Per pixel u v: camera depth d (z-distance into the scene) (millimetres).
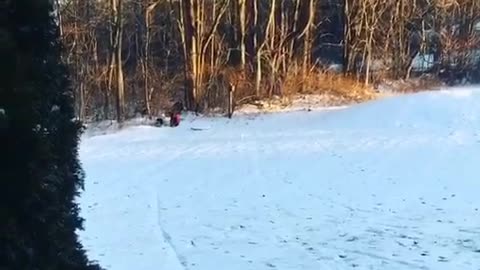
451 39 46812
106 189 14367
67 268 3453
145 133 28312
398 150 20297
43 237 3217
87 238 9578
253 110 35281
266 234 10375
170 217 11508
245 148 22266
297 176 16281
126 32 41938
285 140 24250
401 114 27953
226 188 14695
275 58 38312
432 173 16156
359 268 8508
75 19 37656
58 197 3361
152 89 37281
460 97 29297
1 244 2973
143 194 13727
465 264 8602
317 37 44688
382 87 42500
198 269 8328
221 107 35844
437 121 26719
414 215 11680
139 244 9320
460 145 20797
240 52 38312
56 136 3479
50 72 3402
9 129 3016
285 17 41281
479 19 48531
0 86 2998
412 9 45812
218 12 38906
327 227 10859
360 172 16641
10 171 3057
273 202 13047
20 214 3102
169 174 16828
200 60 36406
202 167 18078
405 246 9570
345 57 41844
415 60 48406
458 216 11523
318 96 38094
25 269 3064
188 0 36250
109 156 21203
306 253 9258
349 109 31484
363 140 23109
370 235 10281
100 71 38312
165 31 41969
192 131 28734
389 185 14758
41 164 3189
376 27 43469
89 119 35469
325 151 20766
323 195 13758
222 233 10383
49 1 3424
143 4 40719
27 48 3277
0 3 3158
